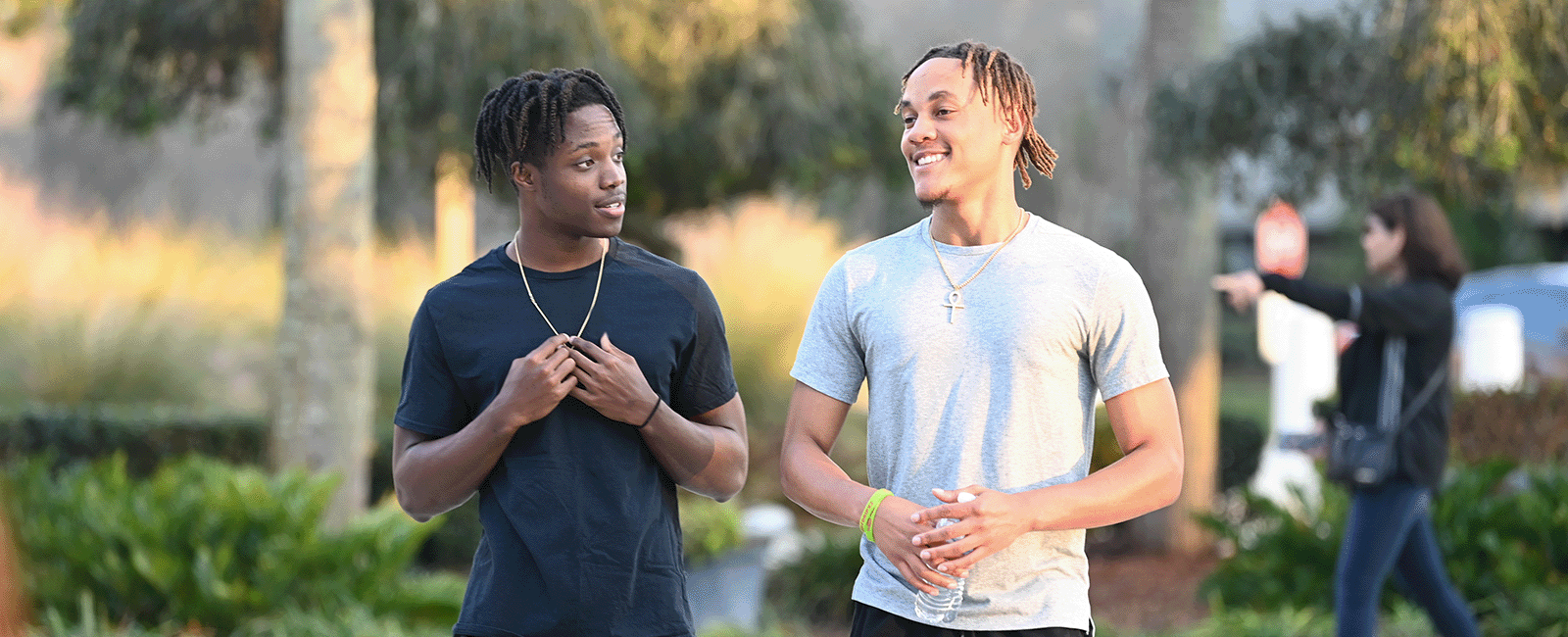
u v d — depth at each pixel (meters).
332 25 6.31
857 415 10.45
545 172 2.47
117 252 10.90
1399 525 4.49
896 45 15.65
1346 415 4.65
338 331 6.39
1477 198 6.56
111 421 8.40
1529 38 5.80
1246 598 6.56
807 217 12.60
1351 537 4.58
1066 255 2.50
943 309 2.49
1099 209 14.91
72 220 11.70
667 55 8.15
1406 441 4.47
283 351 6.42
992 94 2.48
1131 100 12.78
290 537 5.37
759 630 6.44
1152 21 8.62
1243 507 8.93
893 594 2.53
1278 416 9.55
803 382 2.64
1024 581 2.46
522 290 2.56
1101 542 9.05
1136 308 2.46
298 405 6.38
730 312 11.09
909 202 14.33
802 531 9.27
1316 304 4.43
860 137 8.95
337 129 6.34
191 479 6.14
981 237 2.54
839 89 8.84
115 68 8.08
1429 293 4.47
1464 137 5.78
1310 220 19.09
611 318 2.55
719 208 10.05
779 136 8.52
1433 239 4.57
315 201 6.34
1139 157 8.86
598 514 2.47
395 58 7.32
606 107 2.54
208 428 8.61
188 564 5.23
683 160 8.85
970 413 2.46
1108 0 16.28
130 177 16.66
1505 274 16.64
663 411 2.48
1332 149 6.95
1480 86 5.80
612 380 2.43
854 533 8.06
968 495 2.29
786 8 8.43
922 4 15.91
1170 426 2.45
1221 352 23.28
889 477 2.55
